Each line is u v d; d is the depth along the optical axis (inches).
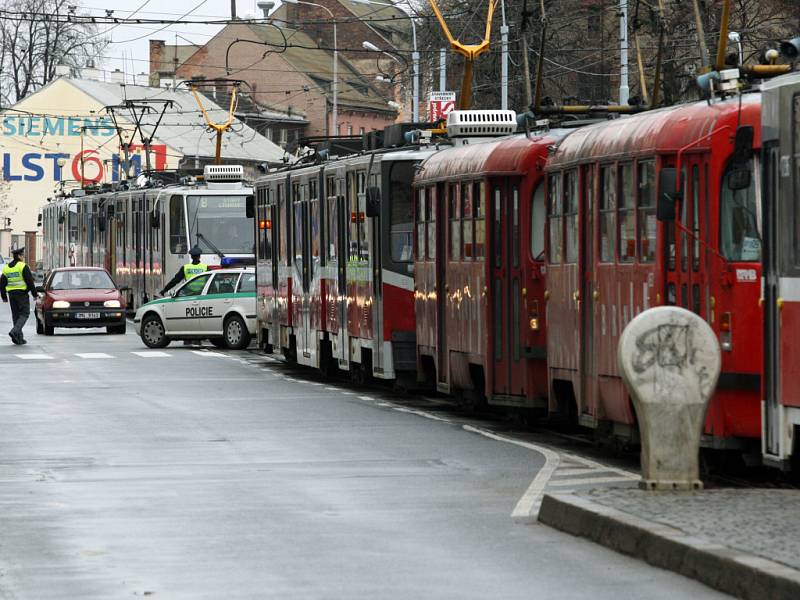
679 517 1082.7
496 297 1958.7
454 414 2187.5
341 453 1712.6
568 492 1232.8
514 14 5078.7
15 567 1027.9
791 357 1288.1
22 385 2721.5
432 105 5088.6
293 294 3029.0
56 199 7662.4
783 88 1320.1
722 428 1408.7
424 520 1222.9
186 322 3878.0
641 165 1536.7
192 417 2139.5
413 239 2335.1
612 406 1610.5
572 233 1740.9
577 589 931.3
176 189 4781.0
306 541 1124.5
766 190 1343.5
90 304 4549.7
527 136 1975.9
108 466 1605.6
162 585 960.9
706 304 1437.0
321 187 2785.4
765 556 922.1
